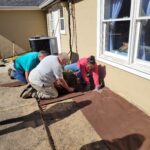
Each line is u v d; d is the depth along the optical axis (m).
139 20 2.79
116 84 3.49
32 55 4.14
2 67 6.96
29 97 3.73
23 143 2.35
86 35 4.66
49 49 7.62
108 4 3.58
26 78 4.21
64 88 3.84
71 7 5.51
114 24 3.63
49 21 9.16
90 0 4.07
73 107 3.21
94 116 2.86
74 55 6.01
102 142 2.26
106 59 3.66
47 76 3.43
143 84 2.75
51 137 2.44
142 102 2.86
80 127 2.61
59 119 2.87
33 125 2.74
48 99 3.63
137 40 2.91
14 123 2.83
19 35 9.48
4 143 2.37
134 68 2.86
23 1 9.62
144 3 2.70
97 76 3.82
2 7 8.56
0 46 9.19
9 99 3.74
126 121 2.65
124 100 3.27
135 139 2.26
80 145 2.25
